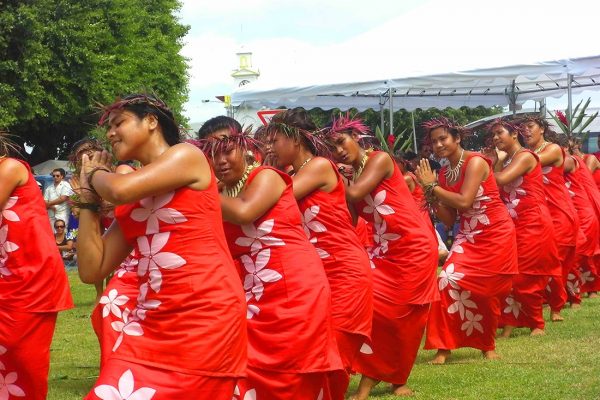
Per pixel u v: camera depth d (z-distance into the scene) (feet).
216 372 13.85
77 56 85.10
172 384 13.62
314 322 17.87
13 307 20.27
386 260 24.14
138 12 103.76
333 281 20.86
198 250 13.92
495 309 28.60
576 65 49.37
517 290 33.12
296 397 17.87
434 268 24.41
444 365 27.91
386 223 24.04
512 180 33.01
